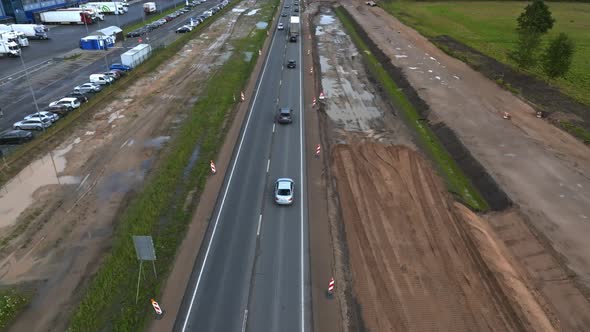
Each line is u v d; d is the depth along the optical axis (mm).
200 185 37281
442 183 38625
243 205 34500
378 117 53656
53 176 39625
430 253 29688
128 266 27922
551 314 25531
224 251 29250
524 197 35812
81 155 43562
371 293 26203
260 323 23797
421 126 51156
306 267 28016
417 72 68062
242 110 54312
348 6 131750
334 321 24125
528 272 28812
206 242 30109
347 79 67938
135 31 96750
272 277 27078
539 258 29797
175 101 58188
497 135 46656
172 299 25281
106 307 24938
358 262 28703
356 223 32719
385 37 91500
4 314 24297
